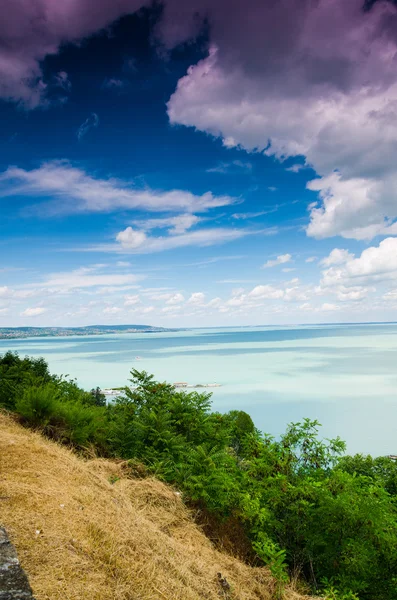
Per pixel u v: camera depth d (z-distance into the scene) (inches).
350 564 205.6
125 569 139.8
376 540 214.2
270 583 198.7
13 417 304.8
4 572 94.8
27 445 231.1
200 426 352.5
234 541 238.1
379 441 2001.7
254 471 276.7
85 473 225.8
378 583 215.8
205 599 156.4
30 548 127.4
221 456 289.4
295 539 238.1
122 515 187.2
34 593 107.9
